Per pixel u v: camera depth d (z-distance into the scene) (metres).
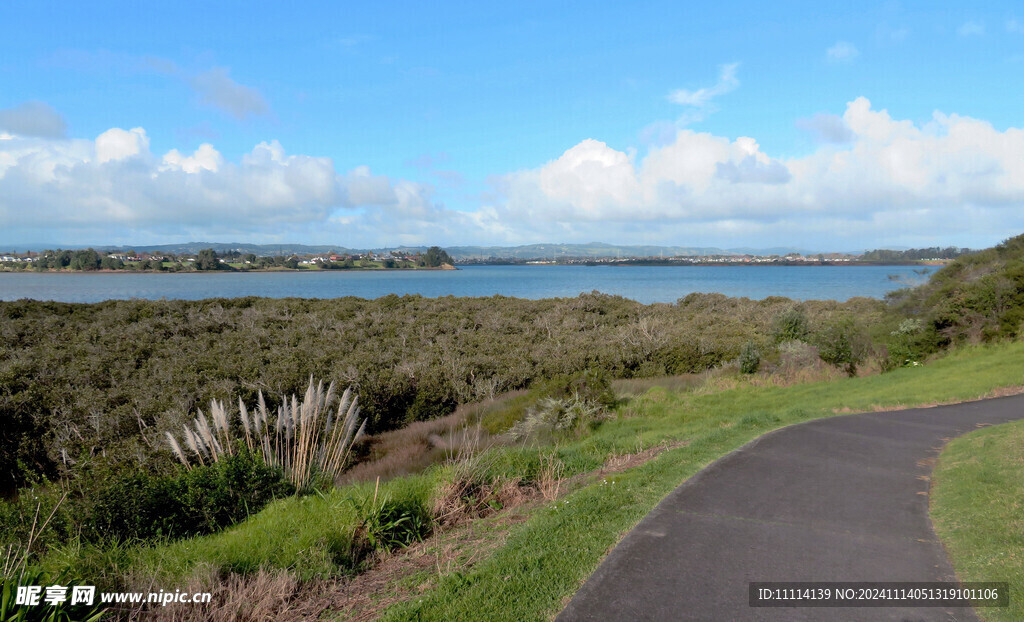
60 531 4.84
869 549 4.09
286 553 4.45
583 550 4.08
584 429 11.74
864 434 8.22
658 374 21.31
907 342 19.72
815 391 14.84
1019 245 23.73
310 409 7.25
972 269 24.16
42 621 3.30
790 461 6.64
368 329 30.22
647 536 4.31
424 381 18.05
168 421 12.64
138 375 18.69
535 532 4.48
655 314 39.25
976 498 4.91
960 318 19.91
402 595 3.79
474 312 37.69
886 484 5.72
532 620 3.16
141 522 5.21
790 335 21.52
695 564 3.83
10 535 4.61
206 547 4.62
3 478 12.49
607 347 24.64
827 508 4.98
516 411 13.77
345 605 3.73
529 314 37.50
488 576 3.72
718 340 25.53
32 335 24.98
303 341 26.62
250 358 20.70
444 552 4.54
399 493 5.38
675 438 8.96
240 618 3.62
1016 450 6.15
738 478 5.92
